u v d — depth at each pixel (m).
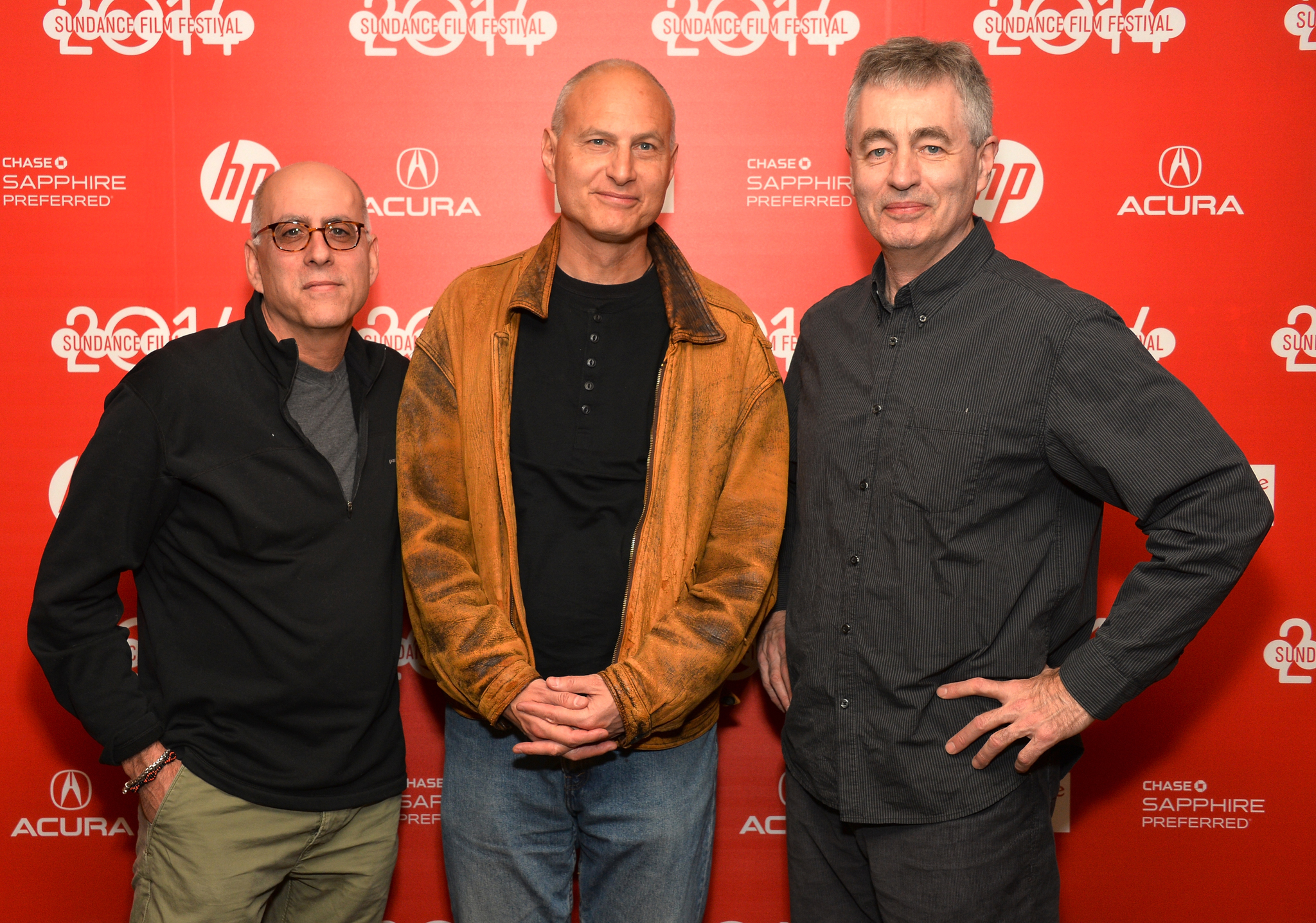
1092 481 1.34
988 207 2.02
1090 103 2.00
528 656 1.47
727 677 1.49
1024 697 1.32
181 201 2.00
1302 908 2.07
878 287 1.51
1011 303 1.36
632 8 2.00
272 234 1.50
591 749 1.41
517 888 1.56
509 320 1.52
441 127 2.01
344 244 1.52
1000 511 1.36
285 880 1.67
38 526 2.03
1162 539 1.28
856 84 1.45
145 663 1.53
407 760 2.07
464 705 1.55
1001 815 1.37
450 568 1.46
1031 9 1.98
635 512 1.51
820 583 1.46
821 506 1.48
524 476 1.51
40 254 2.00
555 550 1.50
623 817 1.54
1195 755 2.08
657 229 1.60
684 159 2.02
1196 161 2.00
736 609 1.46
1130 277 2.02
